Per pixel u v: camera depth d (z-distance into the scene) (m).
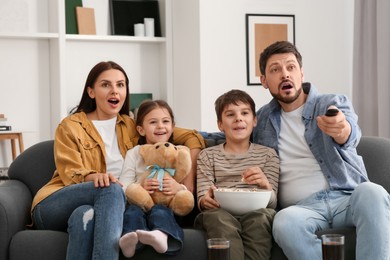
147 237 2.52
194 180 3.04
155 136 3.04
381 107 4.74
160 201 2.85
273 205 2.89
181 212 2.85
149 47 5.44
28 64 5.16
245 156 2.99
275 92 3.00
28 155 3.11
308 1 5.08
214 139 3.22
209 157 3.02
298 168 2.94
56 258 2.64
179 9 5.18
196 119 4.91
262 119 3.11
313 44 5.09
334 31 5.14
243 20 4.93
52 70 5.15
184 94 5.12
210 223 2.69
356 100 4.99
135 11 5.41
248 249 2.68
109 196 2.64
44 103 5.21
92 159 2.98
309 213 2.71
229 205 2.76
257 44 4.96
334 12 5.14
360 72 4.97
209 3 4.84
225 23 4.88
